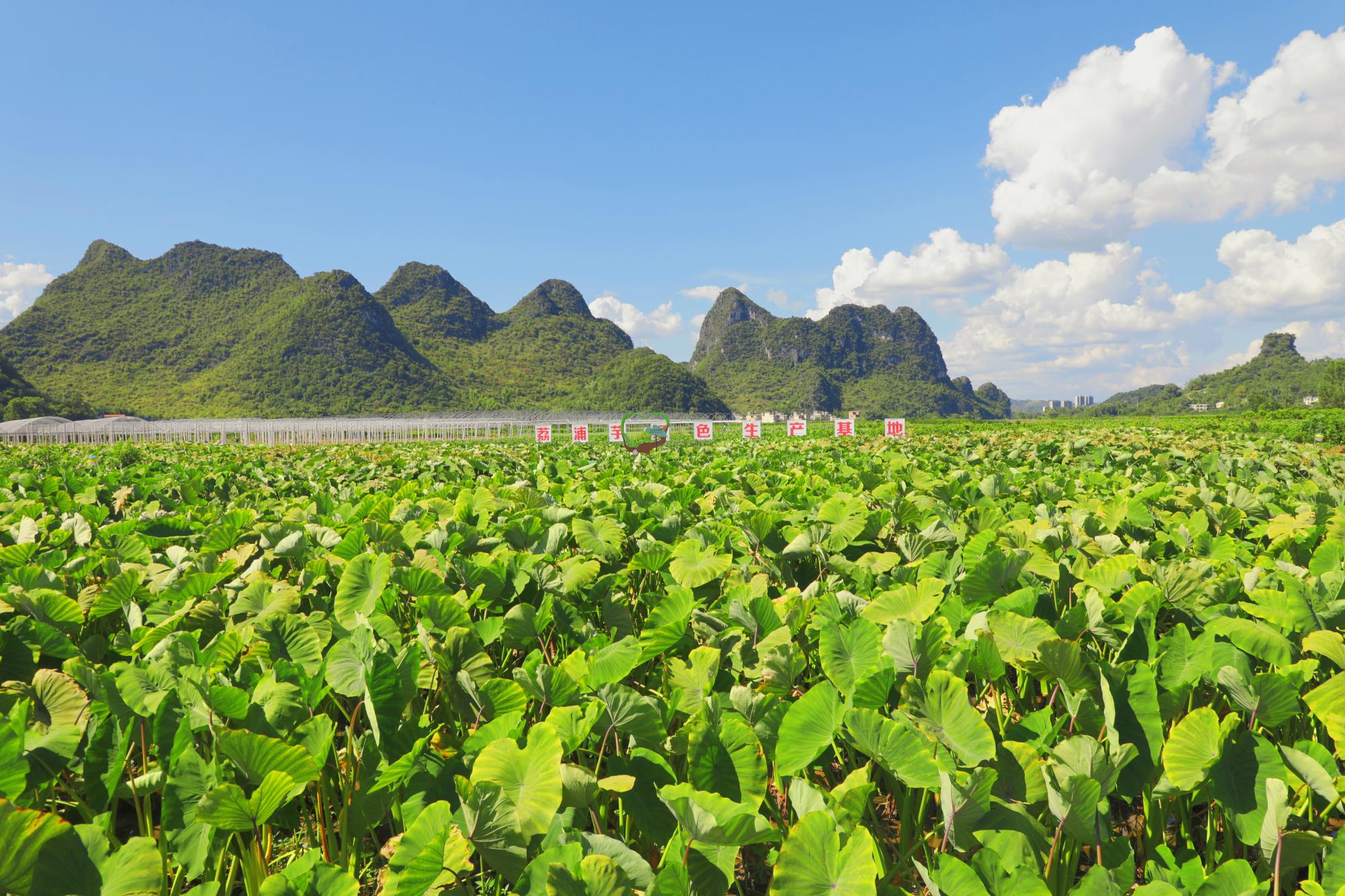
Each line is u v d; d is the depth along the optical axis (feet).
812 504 18.80
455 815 5.80
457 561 12.14
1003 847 5.78
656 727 7.38
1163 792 6.85
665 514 17.92
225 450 60.75
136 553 13.82
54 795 8.29
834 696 7.29
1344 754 6.47
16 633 9.14
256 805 5.92
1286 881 6.69
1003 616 8.36
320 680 7.60
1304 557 13.19
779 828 7.15
